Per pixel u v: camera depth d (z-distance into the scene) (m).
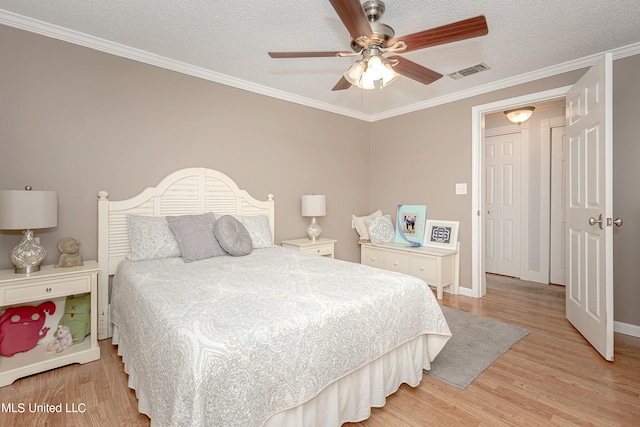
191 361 1.00
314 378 1.25
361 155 4.44
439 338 1.87
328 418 1.35
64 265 2.08
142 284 1.73
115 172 2.47
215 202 2.99
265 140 3.40
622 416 1.51
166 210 2.71
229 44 2.45
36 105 2.15
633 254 2.46
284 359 1.17
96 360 2.06
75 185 2.30
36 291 1.87
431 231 3.80
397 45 1.70
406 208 4.09
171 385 1.07
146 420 1.49
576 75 2.74
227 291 1.58
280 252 2.70
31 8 2.00
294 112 3.66
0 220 1.79
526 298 3.42
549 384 1.79
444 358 2.09
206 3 1.94
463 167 3.52
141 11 2.03
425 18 2.08
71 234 2.29
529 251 4.20
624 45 2.44
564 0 1.89
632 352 2.17
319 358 1.27
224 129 3.08
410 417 1.52
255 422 1.07
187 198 2.82
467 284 3.51
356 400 1.48
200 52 2.58
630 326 2.47
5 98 2.05
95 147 2.38
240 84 3.16
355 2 1.35
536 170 4.12
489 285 3.95
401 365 1.73
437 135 3.76
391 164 4.29
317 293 1.56
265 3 1.94
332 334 1.33
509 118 3.88
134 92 2.55
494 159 4.55
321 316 1.31
